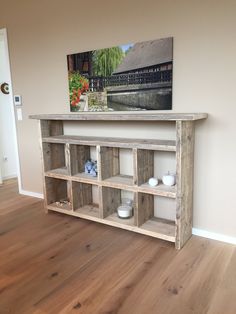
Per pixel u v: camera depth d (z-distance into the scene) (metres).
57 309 1.63
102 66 2.69
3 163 4.45
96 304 1.67
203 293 1.74
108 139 2.62
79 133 3.03
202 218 2.43
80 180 2.69
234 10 2.02
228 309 1.61
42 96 3.21
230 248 2.25
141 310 1.61
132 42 2.48
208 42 2.16
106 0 2.55
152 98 2.47
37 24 3.04
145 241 2.39
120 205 2.81
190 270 1.97
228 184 2.27
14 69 3.37
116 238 2.46
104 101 2.75
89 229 2.64
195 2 2.15
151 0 2.33
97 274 1.95
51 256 2.19
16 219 2.90
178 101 2.36
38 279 1.91
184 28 2.23
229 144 2.21
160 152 2.52
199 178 2.38
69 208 2.90
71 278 1.91
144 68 2.46
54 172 2.91
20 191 3.76
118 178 2.62
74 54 2.84
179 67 2.31
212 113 2.23
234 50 2.07
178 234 2.22
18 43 3.25
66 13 2.81
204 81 2.22
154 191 2.27
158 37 2.36
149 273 1.95
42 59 3.10
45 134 2.91
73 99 2.96
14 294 1.77
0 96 4.29
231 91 2.13
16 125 3.56
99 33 2.65
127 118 2.24
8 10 3.23
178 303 1.66
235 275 1.91
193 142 2.31
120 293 1.75
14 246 2.35
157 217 2.65
